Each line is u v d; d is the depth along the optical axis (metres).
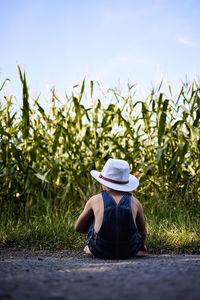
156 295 1.06
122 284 1.27
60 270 1.82
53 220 4.09
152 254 3.15
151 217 4.21
